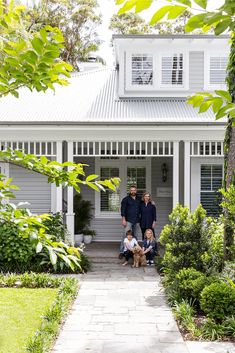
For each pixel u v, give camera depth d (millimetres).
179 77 15492
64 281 9188
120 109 13773
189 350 5684
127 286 9305
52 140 12266
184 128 12039
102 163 15992
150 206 12938
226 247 7953
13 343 5789
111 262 12156
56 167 3422
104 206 16031
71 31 30109
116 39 15195
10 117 12547
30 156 3021
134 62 15484
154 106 14312
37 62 2531
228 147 8945
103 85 17172
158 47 15422
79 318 7039
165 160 16016
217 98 1764
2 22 2688
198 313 7309
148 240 11844
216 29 1562
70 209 12234
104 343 5910
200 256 8648
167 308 7621
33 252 10695
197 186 14648
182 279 7984
